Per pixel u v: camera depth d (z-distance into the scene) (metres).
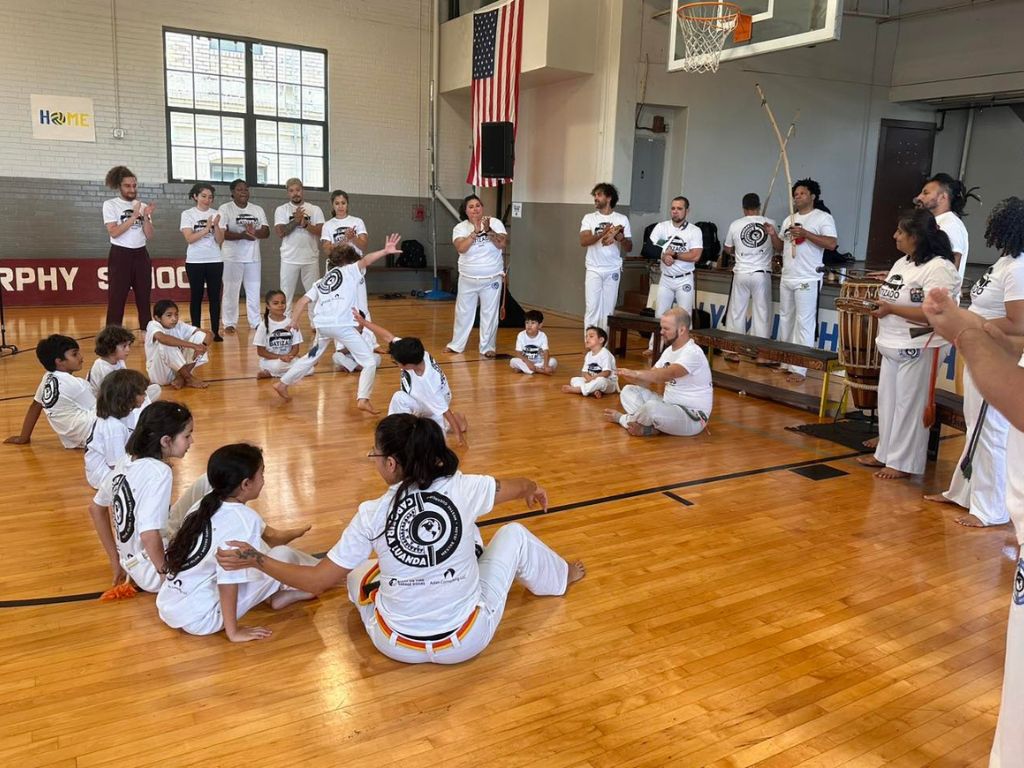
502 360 7.21
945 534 3.53
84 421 4.16
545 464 4.31
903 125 10.76
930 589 2.99
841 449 4.82
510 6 9.13
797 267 6.71
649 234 9.28
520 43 9.05
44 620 2.56
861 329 5.00
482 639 2.32
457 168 11.77
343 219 7.55
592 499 3.81
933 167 11.16
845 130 10.29
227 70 10.07
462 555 2.22
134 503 2.52
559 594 2.83
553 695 2.24
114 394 3.48
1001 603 2.89
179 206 10.05
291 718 2.09
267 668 2.32
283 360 6.06
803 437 5.06
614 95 8.85
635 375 4.82
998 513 3.61
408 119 11.27
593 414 5.43
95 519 2.69
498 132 8.59
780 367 7.22
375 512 2.21
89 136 9.45
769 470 4.37
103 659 2.34
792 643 2.57
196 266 7.46
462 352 7.46
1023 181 10.63
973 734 2.13
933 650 2.56
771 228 7.02
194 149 10.09
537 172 10.41
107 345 4.22
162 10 9.55
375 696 2.20
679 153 9.40
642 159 9.35
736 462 4.49
